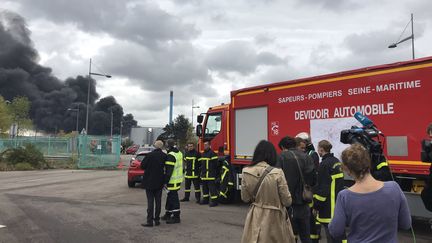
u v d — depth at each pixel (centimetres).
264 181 432
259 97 1017
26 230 765
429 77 687
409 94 711
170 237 710
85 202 1142
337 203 293
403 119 716
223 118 1151
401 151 714
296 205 542
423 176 696
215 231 758
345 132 561
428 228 787
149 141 6731
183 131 3891
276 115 965
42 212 968
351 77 806
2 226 801
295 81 917
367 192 281
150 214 803
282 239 426
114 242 674
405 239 699
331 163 543
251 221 437
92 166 2838
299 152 558
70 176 2102
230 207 1062
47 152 3117
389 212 274
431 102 680
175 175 842
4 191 1419
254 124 1029
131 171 1521
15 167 2608
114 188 1511
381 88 753
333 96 836
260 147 452
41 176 2105
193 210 1010
